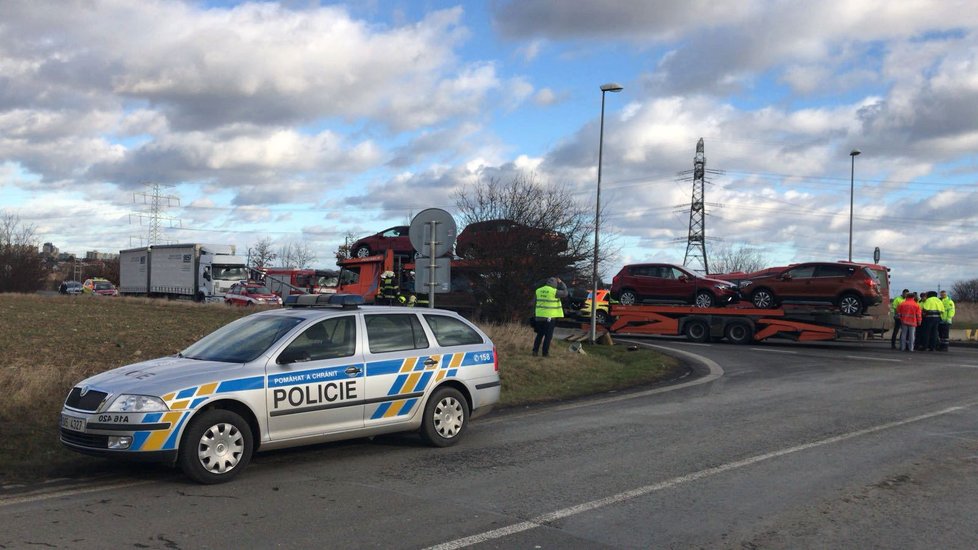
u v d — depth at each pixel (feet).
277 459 26.20
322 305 28.09
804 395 42.11
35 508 20.08
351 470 24.63
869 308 76.07
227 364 24.07
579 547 17.28
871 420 33.86
